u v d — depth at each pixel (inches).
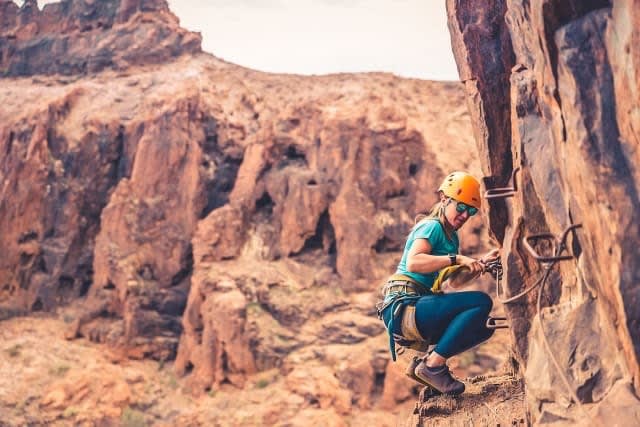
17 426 1221.7
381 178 1534.2
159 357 1486.2
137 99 1818.4
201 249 1503.4
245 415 1226.6
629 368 131.8
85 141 1747.0
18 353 1418.6
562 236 144.7
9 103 1935.3
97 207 1723.7
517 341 183.0
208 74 1904.5
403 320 192.1
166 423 1288.1
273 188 1590.8
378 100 1641.2
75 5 2172.7
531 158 172.6
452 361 1278.3
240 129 1739.7
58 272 1647.4
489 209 203.6
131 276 1541.6
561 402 146.0
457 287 201.0
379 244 1504.7
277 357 1344.7
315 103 1688.0
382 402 1230.9
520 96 178.5
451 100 1916.8
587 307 150.6
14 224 1675.7
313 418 1187.3
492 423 185.0
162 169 1627.7
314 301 1437.0
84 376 1339.8
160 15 2094.0
